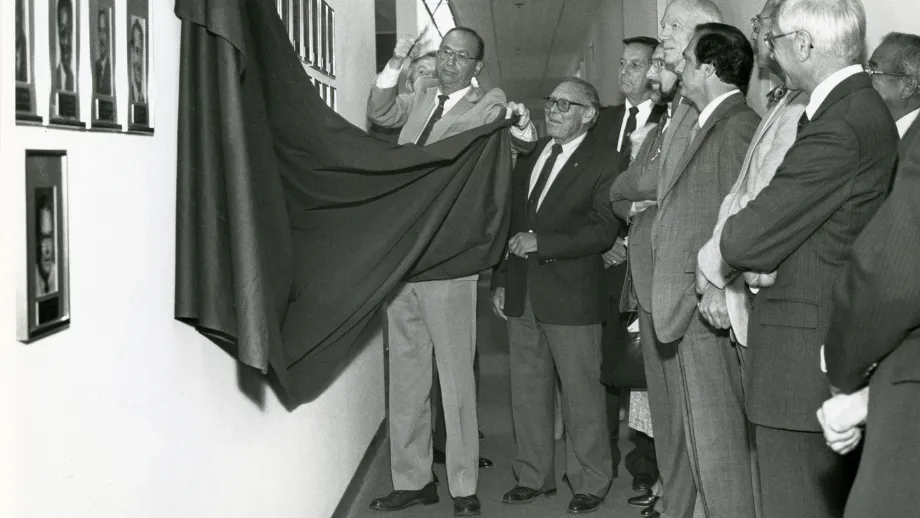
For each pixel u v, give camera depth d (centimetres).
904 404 134
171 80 201
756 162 236
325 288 281
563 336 345
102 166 164
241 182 199
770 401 205
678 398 308
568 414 352
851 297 135
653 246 286
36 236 138
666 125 317
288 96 253
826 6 197
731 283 236
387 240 287
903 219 129
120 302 171
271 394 270
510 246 350
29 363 137
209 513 217
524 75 2252
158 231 191
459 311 348
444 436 425
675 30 293
